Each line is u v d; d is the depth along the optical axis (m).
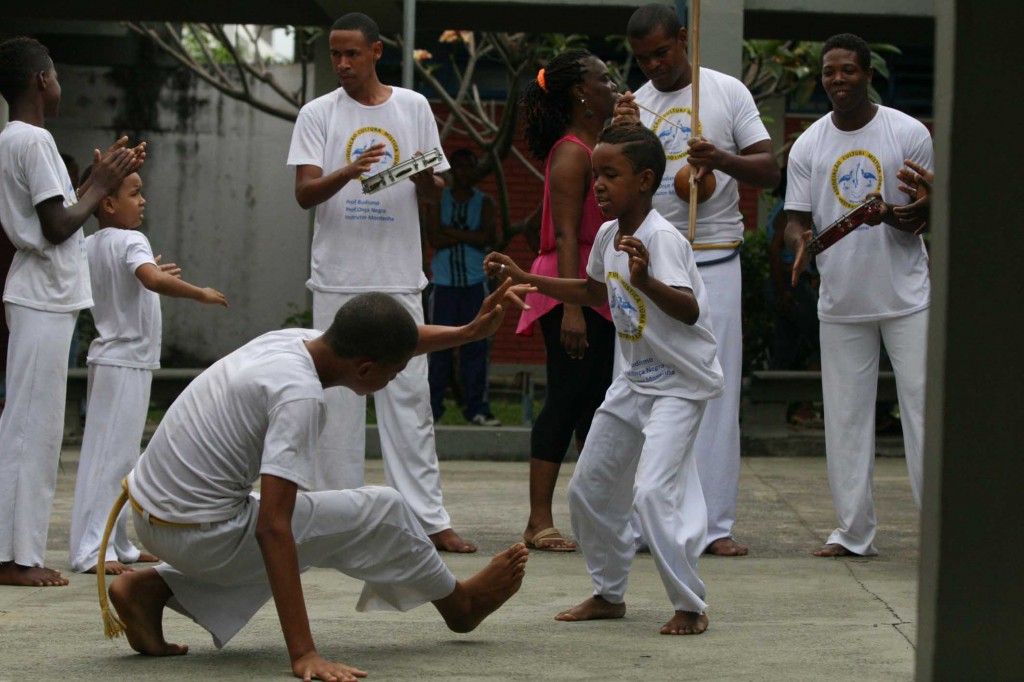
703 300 4.72
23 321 5.66
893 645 4.47
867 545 6.35
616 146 4.66
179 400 4.23
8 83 5.79
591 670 4.12
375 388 4.22
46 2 10.23
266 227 16.33
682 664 4.20
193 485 4.11
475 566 6.10
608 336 6.52
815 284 11.11
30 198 5.67
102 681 3.97
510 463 10.26
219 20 10.67
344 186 6.62
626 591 5.49
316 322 6.73
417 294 6.74
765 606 5.16
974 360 2.89
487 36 12.98
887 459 10.67
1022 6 2.83
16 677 4.02
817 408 11.53
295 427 3.97
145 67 16.12
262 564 4.24
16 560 5.61
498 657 4.31
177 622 4.93
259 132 16.25
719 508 6.41
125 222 6.18
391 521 4.30
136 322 6.04
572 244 6.38
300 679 3.96
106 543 4.20
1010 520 2.90
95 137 16.12
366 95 6.70
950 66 2.86
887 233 6.26
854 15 9.72
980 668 2.92
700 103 6.55
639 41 6.49
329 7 9.84
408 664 4.20
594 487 4.85
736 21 9.28
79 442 10.72
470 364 11.35
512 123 12.29
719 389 4.73
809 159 6.57
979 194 2.86
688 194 6.45
